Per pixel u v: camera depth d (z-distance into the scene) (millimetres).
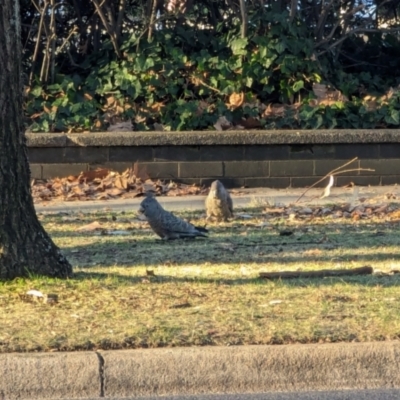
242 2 17422
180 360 6273
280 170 16219
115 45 18078
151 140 15992
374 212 13320
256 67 17484
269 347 6371
